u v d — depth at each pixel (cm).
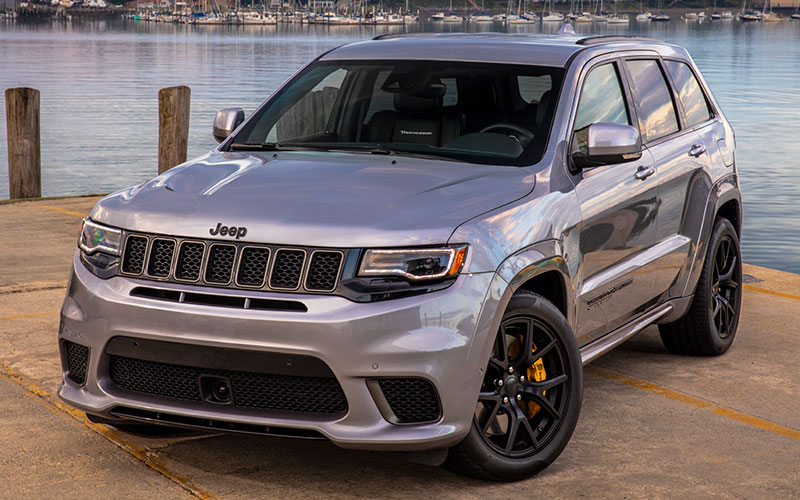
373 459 435
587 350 482
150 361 391
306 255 374
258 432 379
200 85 7312
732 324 632
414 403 379
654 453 451
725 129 643
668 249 550
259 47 15688
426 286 376
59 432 457
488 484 410
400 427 376
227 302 378
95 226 417
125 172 3847
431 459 389
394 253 374
